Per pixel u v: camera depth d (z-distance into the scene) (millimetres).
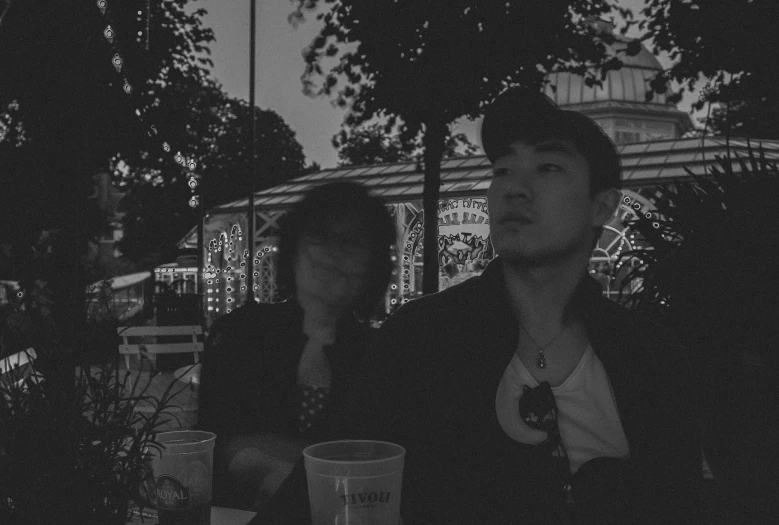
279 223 2834
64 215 2314
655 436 1516
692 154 18594
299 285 2762
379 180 22406
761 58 7566
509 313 1488
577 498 1405
